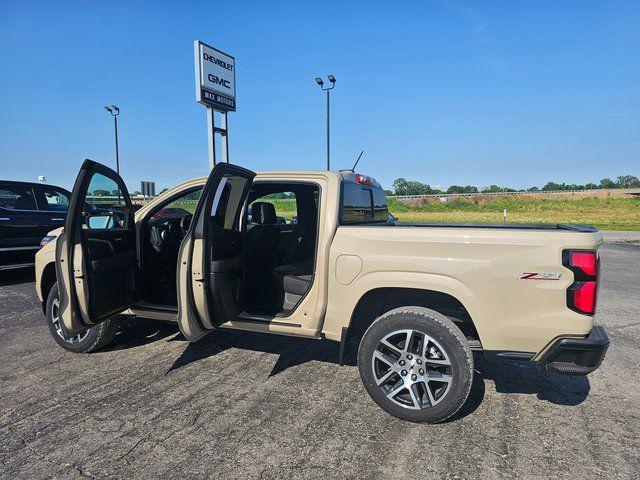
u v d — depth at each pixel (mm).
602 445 2770
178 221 4492
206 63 10875
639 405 3318
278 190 4527
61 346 4367
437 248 2994
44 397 3363
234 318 3703
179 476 2424
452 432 2908
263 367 3977
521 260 2795
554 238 2758
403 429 2941
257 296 4000
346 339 3295
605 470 2504
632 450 2711
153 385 3582
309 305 3457
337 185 3461
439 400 2936
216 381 3670
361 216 3980
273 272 3947
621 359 4273
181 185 4059
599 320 5672
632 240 17719
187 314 3291
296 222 4688
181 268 3273
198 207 3244
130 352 4328
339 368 3973
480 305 2889
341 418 3070
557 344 2742
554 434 2896
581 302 2691
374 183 4453
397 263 3078
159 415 3094
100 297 3604
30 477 2412
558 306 2736
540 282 2758
